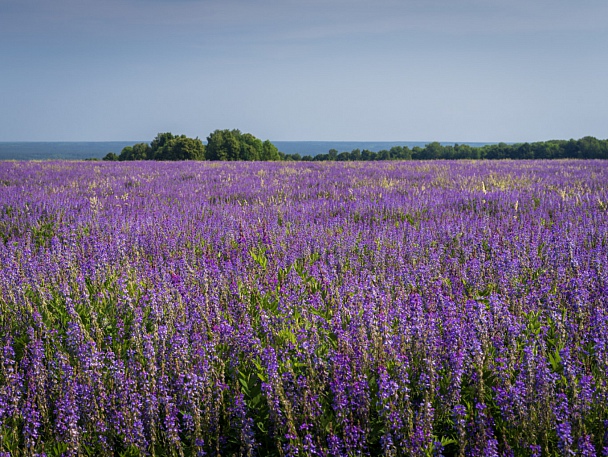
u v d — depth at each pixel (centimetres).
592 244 995
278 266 851
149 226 1167
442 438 437
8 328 623
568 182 2025
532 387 455
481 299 689
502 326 576
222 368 507
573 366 478
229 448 464
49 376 525
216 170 2872
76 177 2356
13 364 563
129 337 617
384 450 419
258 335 591
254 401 484
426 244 1020
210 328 587
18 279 755
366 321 558
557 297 664
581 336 557
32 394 497
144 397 471
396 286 728
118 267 858
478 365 480
